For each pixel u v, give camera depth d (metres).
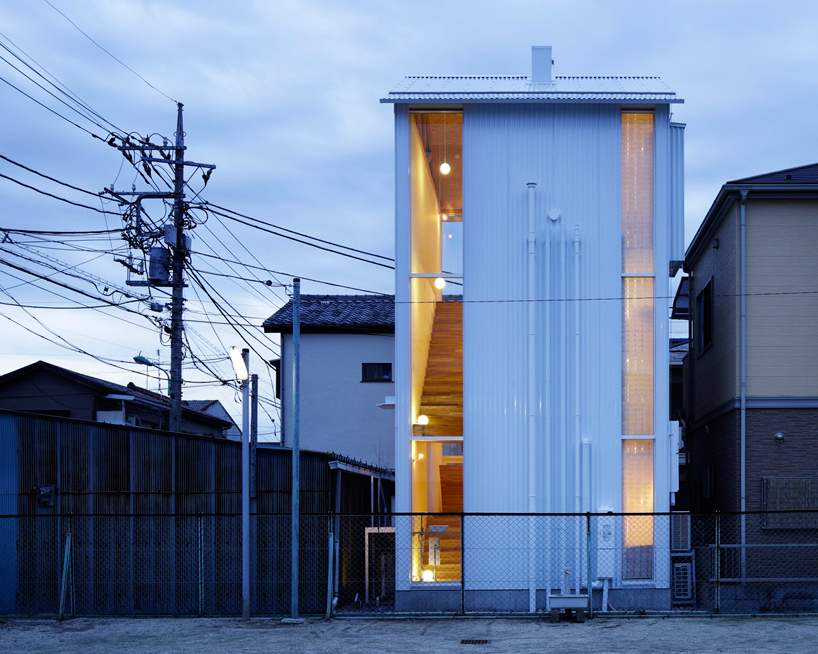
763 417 14.30
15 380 21.09
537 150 13.45
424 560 12.90
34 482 12.06
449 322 13.38
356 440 22.84
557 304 13.22
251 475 13.79
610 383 13.12
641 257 13.41
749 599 13.72
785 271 14.49
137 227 17.66
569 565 12.70
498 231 13.37
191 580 13.22
